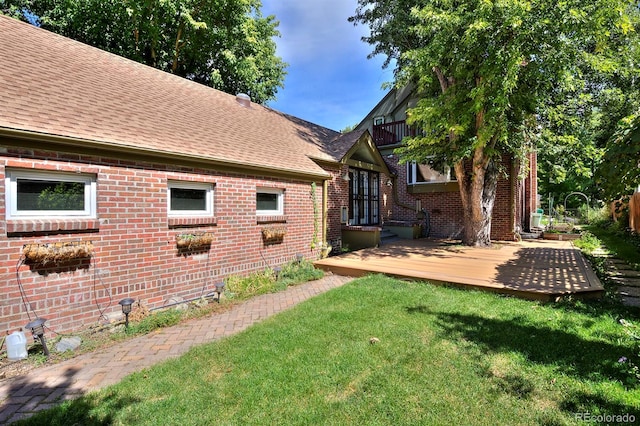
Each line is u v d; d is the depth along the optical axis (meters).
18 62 5.06
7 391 2.88
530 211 15.24
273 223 7.29
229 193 6.25
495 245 10.57
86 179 4.35
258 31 17.44
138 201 4.82
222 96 9.68
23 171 3.80
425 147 9.98
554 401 2.45
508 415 2.31
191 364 3.20
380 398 2.55
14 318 3.64
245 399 2.60
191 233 5.55
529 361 3.03
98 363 3.39
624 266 7.57
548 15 6.85
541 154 10.94
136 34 13.33
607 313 4.30
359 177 12.62
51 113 4.27
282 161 7.64
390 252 9.30
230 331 4.22
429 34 9.03
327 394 2.64
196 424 2.33
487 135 7.70
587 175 10.30
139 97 6.46
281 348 3.46
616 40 7.61
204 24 13.11
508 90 7.10
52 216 4.03
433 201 13.73
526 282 5.59
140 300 4.84
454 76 8.60
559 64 7.11
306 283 6.71
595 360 3.00
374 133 15.55
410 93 14.89
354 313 4.45
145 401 2.62
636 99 10.28
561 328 3.78
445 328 3.86
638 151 4.93
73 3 11.75
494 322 4.02
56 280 3.98
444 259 8.08
